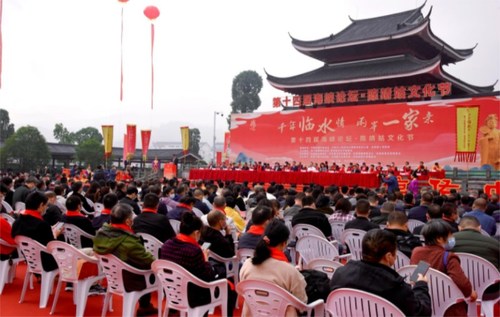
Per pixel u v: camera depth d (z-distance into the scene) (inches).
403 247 201.8
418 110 1007.6
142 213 249.3
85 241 255.3
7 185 418.6
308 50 1307.8
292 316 142.3
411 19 1315.2
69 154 1923.0
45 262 223.6
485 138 915.4
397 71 1127.0
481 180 845.8
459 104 952.3
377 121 1064.8
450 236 173.0
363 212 250.1
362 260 136.7
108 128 1206.9
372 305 127.5
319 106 1273.4
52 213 299.9
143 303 221.0
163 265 177.3
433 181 794.8
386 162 1040.2
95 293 250.5
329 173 894.4
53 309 214.5
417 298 132.5
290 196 382.3
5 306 224.4
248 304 152.0
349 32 1396.4
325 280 164.2
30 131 1386.6
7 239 245.6
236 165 1195.9
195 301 176.6
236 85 2460.6
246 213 382.0
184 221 183.8
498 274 187.0
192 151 3034.0
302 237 248.5
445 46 1236.5
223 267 214.5
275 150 1242.0
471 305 177.3
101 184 477.7
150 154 2108.8
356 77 1178.6
